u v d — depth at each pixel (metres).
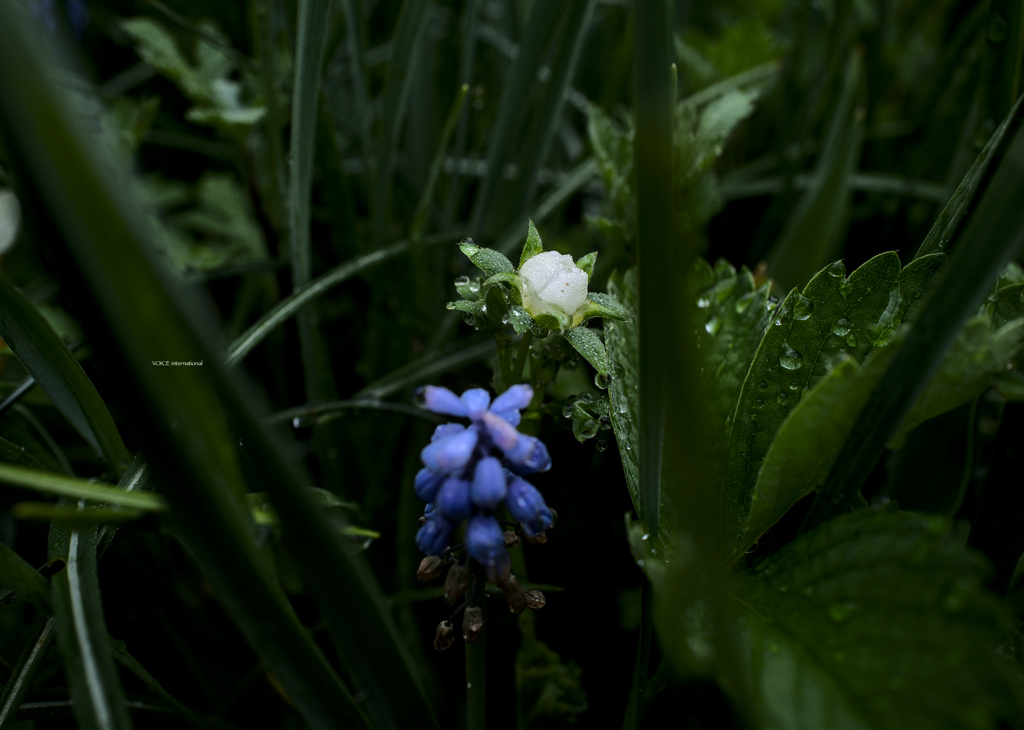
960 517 0.20
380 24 0.39
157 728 0.20
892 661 0.13
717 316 0.19
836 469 0.15
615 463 0.23
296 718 0.21
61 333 0.24
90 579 0.15
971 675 0.13
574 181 0.28
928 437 0.19
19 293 0.17
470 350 0.25
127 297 0.11
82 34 0.33
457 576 0.15
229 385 0.12
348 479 0.24
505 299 0.17
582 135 0.37
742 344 0.18
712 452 0.17
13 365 0.25
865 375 0.14
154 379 0.12
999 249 0.13
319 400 0.24
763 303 0.18
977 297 0.13
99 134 0.26
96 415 0.18
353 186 0.34
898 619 0.13
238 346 0.20
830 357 0.17
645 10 0.12
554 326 0.16
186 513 0.12
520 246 0.27
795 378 0.17
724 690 0.14
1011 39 0.19
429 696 0.21
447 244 0.27
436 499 0.14
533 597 0.15
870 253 0.32
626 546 0.23
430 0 0.24
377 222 0.26
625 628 0.22
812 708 0.13
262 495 0.16
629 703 0.17
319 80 0.20
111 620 0.22
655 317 0.13
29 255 0.31
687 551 0.14
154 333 0.11
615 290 0.19
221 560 0.13
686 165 0.22
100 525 0.17
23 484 0.13
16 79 0.10
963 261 0.13
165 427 0.12
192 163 0.38
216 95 0.28
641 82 0.12
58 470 0.20
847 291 0.17
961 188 0.17
